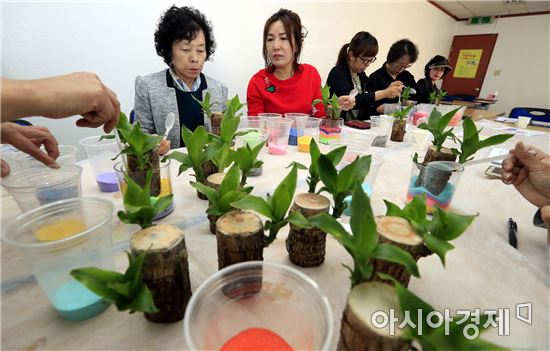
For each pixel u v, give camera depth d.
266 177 0.77
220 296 0.29
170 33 1.18
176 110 1.28
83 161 0.85
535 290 0.40
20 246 0.29
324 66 2.54
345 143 0.81
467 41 4.38
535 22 3.77
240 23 1.91
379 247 0.28
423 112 1.47
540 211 0.54
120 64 1.54
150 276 0.29
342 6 2.46
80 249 0.32
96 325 0.32
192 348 0.22
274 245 0.49
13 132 0.49
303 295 0.29
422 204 0.39
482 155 1.02
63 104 0.39
